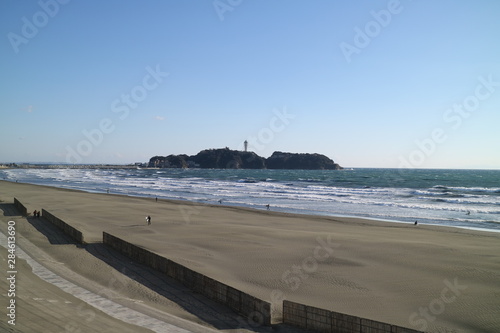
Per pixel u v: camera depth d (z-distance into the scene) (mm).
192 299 16078
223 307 15203
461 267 20906
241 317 14211
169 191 80875
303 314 13211
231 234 31156
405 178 138625
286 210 50375
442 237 30266
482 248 25578
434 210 49688
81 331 11555
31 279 17469
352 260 22703
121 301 15305
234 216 42656
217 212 46031
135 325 12656
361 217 44031
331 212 48375
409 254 23906
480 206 53250
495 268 20641
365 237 29625
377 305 15758
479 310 14961
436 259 22688
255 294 17234
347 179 132625
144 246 26922
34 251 24422
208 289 16281
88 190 83750
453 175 169875
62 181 120500
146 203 55156
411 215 45312
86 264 21562
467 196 66875
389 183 108188
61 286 17000
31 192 70688
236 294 14695
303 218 41500
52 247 25828
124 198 62156
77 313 13227
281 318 14250
